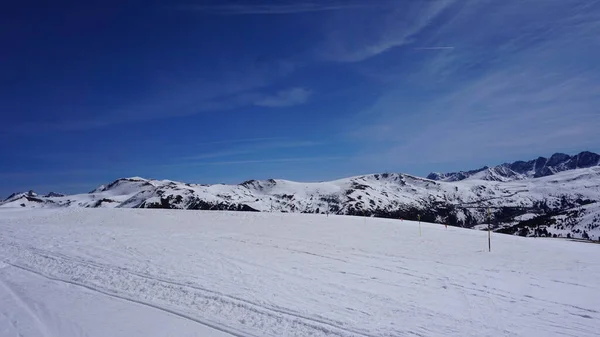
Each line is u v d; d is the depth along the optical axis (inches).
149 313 411.8
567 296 528.7
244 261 708.7
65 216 1553.9
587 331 396.8
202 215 1601.9
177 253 772.6
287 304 443.8
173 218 1501.0
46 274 577.0
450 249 933.8
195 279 546.3
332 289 525.7
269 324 382.9
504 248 960.9
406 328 386.0
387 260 772.0
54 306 433.1
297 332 365.1
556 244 1064.2
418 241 1047.6
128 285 514.9
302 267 675.4
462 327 396.5
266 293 487.2
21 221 1425.9
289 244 948.6
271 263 700.7
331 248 906.1
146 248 825.5
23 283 527.5
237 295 470.0
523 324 412.2
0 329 368.2
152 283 520.4
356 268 684.7
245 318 398.0
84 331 364.8
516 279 628.7
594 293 547.5
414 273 656.4
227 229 1221.7
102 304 440.8
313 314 413.4
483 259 811.4
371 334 365.1
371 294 507.5
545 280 625.9
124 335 356.5
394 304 465.7
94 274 573.3
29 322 386.3
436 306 465.4
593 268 732.7
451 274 657.0
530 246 1007.0
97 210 1759.4
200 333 361.1
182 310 420.5
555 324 414.9
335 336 358.3
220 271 611.5
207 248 852.0
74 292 486.6
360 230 1240.8
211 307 429.1
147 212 1679.4
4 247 809.5
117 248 815.7
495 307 470.3
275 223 1382.9
